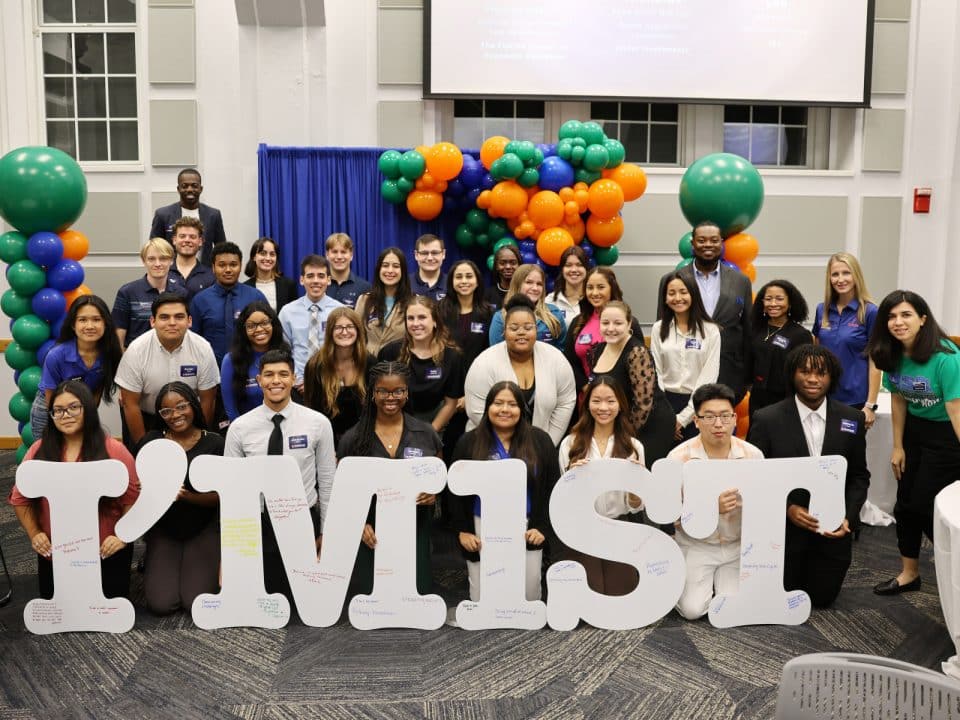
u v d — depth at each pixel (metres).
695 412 3.00
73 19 5.60
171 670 2.59
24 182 3.96
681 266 3.98
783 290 3.98
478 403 3.35
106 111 5.64
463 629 2.87
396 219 5.30
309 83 5.37
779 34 5.56
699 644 2.78
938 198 5.84
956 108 5.74
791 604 2.94
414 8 5.45
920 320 3.04
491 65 5.46
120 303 4.18
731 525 2.99
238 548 2.84
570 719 2.33
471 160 4.95
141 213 5.54
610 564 3.06
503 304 3.96
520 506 2.82
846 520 2.99
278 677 2.55
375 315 3.92
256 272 4.48
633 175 4.98
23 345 4.14
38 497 2.84
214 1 5.39
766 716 2.35
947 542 2.52
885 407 4.36
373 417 3.06
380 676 2.55
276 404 3.00
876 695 1.60
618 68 5.53
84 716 2.33
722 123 5.86
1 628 2.89
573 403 3.42
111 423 5.41
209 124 5.47
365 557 3.07
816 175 5.78
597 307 3.64
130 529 2.82
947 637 2.87
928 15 5.70
